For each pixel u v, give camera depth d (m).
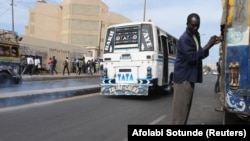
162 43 13.98
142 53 12.77
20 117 8.38
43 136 6.37
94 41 97.06
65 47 44.62
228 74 5.67
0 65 17.58
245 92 5.46
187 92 4.66
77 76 32.78
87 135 6.52
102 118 8.51
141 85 12.72
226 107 5.73
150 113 9.50
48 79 28.02
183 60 4.63
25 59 30.33
